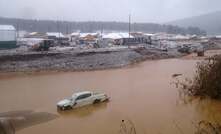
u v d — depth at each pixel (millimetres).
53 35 101938
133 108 23938
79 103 24922
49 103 27109
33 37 101875
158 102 25547
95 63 54312
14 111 24234
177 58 71688
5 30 63625
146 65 58062
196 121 19500
